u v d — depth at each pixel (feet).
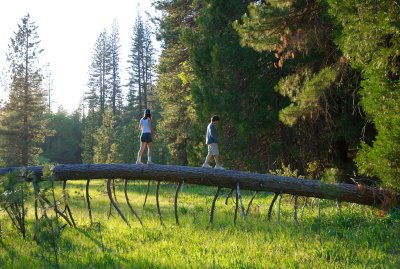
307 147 70.49
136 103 318.24
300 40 53.11
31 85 202.80
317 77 49.98
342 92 58.44
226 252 26.48
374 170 36.60
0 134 192.75
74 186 88.63
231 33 78.84
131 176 36.45
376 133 58.13
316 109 56.24
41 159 213.46
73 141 357.61
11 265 24.03
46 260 24.23
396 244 27.43
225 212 44.06
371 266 22.99
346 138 61.16
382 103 35.53
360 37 36.60
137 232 33.53
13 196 30.37
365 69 39.60
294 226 34.55
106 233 33.45
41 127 205.87
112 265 23.86
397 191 34.65
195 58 82.69
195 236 31.19
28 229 35.04
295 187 35.55
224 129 77.05
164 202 58.85
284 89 56.59
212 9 82.89
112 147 206.39
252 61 73.26
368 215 36.14
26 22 201.87
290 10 52.65
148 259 24.63
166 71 120.16
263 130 71.46
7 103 200.23
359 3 34.86
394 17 33.24
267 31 53.36
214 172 36.14
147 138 43.60
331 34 51.29
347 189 35.86
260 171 76.48
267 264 23.41
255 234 31.45
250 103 73.92
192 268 22.82
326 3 50.67
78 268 23.30
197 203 56.39
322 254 25.34
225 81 75.97
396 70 36.35
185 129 115.85
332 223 34.65
